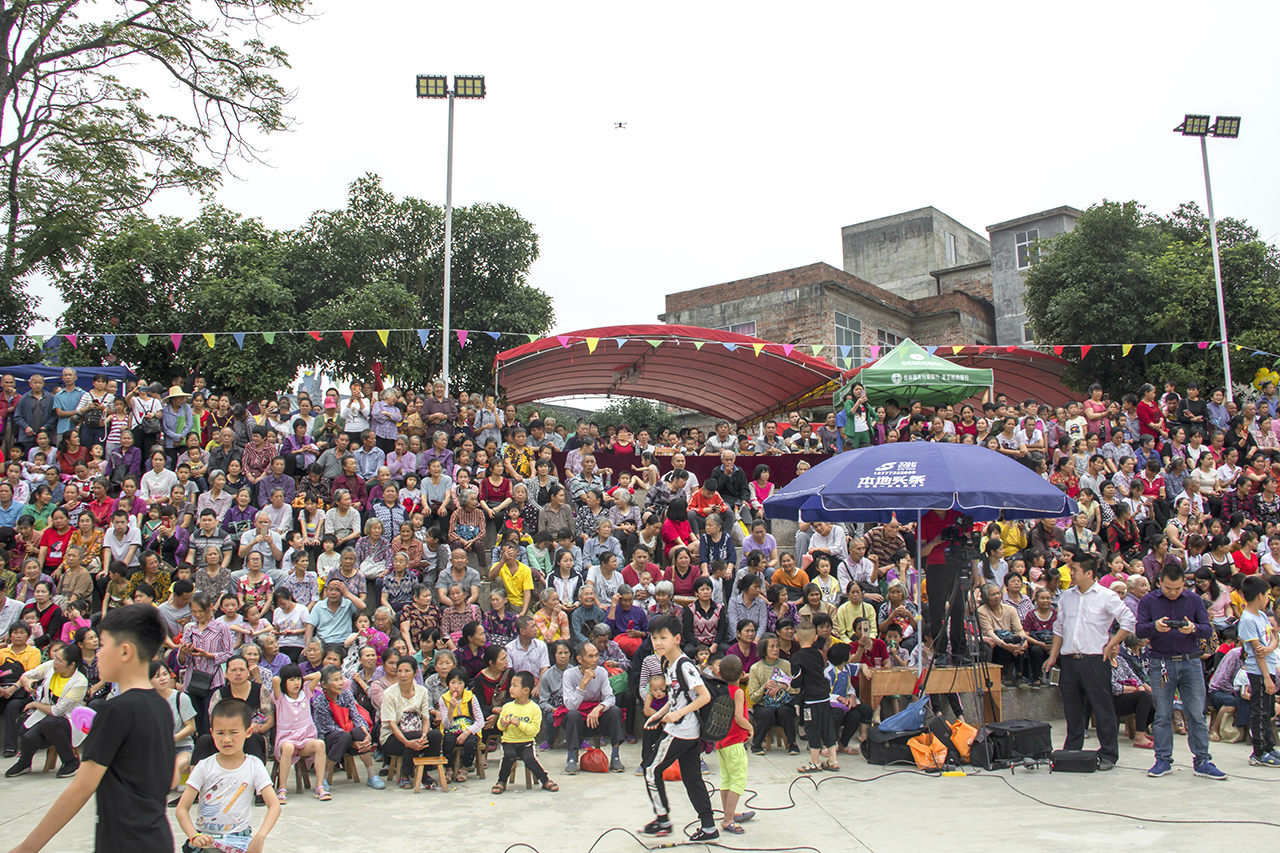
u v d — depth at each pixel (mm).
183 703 8312
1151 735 9492
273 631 9656
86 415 13828
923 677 9156
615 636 10000
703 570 11148
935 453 8773
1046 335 23859
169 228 21109
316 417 14422
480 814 7098
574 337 15219
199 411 14344
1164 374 20641
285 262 23422
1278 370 19922
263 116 21047
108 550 11203
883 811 6980
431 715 8273
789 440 18781
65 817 3453
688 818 6941
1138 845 6008
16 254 20312
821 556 11172
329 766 8297
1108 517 13461
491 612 10062
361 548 11281
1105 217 23062
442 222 24453
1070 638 8445
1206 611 8055
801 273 32375
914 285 37875
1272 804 6988
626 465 15406
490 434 15102
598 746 8695
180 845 6668
